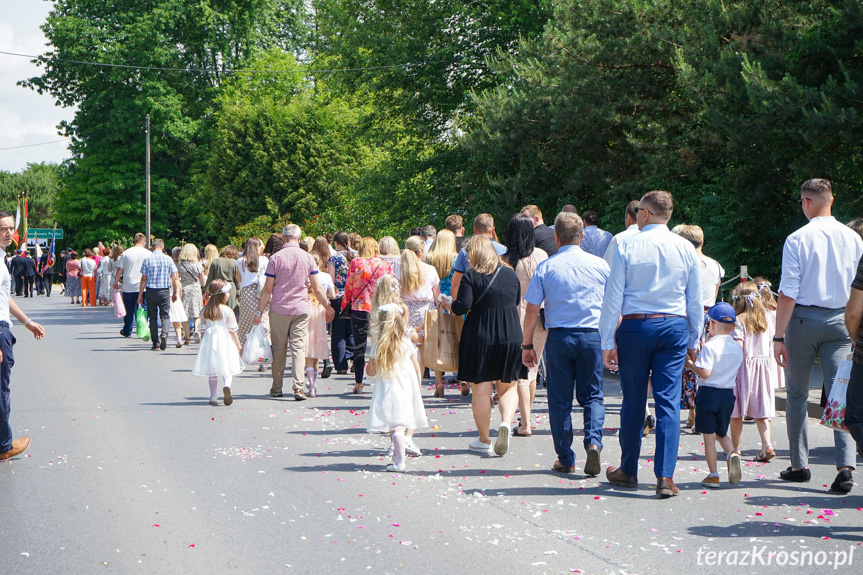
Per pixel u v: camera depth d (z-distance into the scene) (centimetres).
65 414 969
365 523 558
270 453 772
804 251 656
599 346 690
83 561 484
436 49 2806
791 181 1466
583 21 1772
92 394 1121
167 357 1570
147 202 4391
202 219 4972
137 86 4741
